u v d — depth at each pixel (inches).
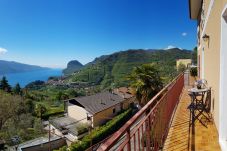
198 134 188.4
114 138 63.4
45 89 3976.4
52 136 1026.7
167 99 202.7
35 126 1143.0
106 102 1272.1
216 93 194.1
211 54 233.5
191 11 498.3
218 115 181.8
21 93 2324.1
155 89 690.8
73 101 1217.4
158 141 150.9
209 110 234.2
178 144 170.4
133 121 82.0
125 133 77.4
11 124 1060.5
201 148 162.1
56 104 2310.5
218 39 181.5
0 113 1039.0
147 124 120.5
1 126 1049.5
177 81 317.4
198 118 226.4
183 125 211.5
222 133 167.8
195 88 246.5
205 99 250.7
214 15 204.7
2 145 945.5
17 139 984.3
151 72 695.1
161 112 164.9
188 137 182.7
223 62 166.2
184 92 388.5
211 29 230.2
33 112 1728.6
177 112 257.0
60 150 695.7
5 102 1053.8
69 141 962.7
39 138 1002.7
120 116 975.6
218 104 181.9
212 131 193.0
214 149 159.9
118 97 1395.2
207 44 281.6
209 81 254.7
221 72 167.9
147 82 692.1
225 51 165.5
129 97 1403.8
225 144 157.4
